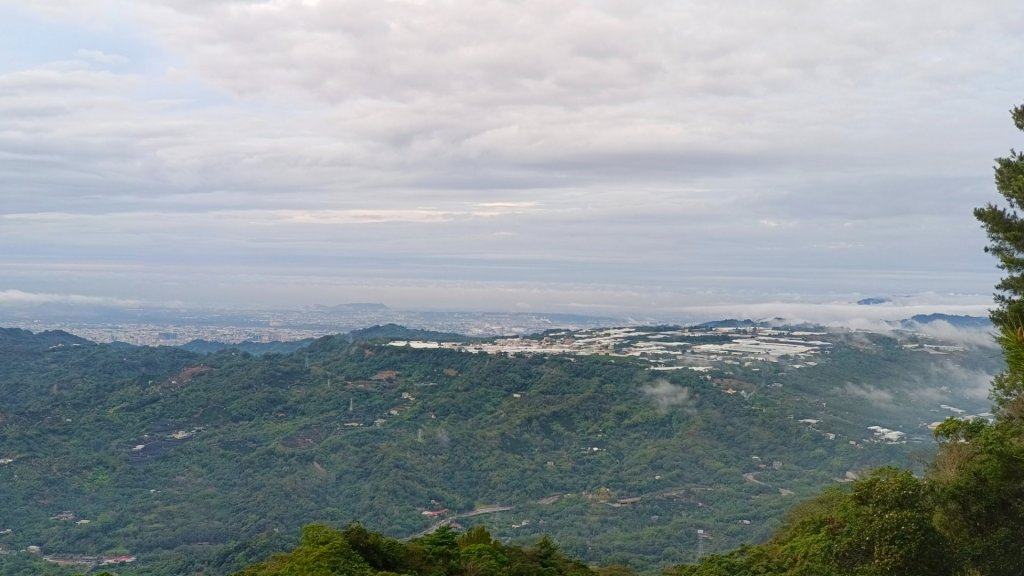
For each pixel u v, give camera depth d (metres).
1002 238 31.20
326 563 25.73
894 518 26.48
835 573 27.75
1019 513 27.94
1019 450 28.75
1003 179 30.97
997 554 27.31
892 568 25.66
